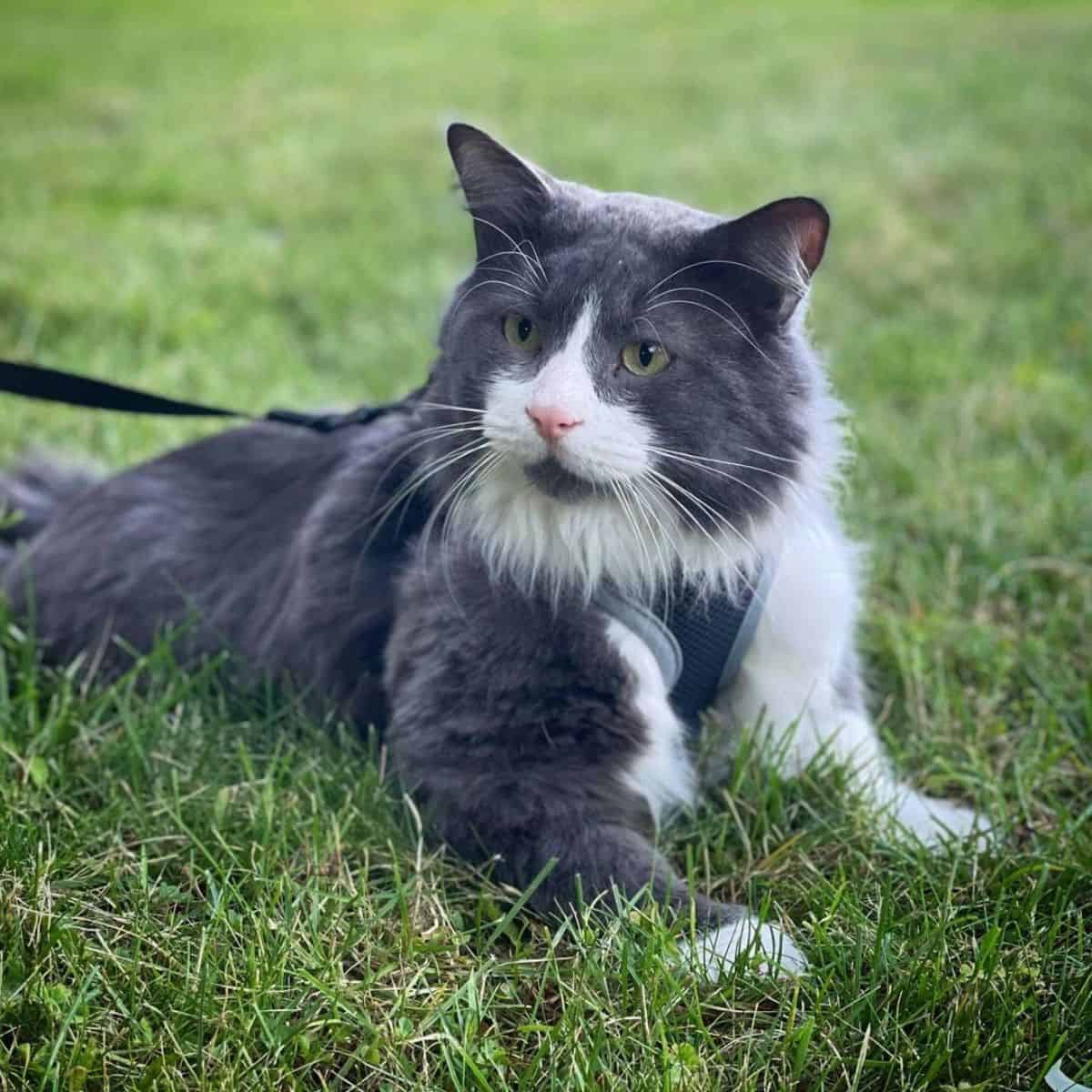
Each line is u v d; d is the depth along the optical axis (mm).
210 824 717
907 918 676
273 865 699
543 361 693
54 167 1725
